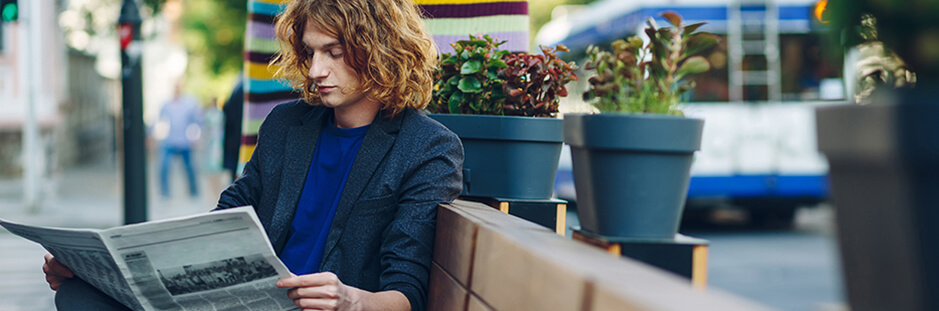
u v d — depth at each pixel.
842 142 1.58
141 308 2.13
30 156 11.76
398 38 2.41
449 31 3.70
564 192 12.10
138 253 1.97
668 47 2.11
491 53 3.05
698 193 10.66
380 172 2.38
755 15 10.71
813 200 10.98
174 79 15.06
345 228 2.34
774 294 6.43
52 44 20.81
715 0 10.69
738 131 10.70
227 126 8.95
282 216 2.44
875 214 1.53
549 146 2.85
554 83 2.92
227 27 23.33
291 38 2.51
